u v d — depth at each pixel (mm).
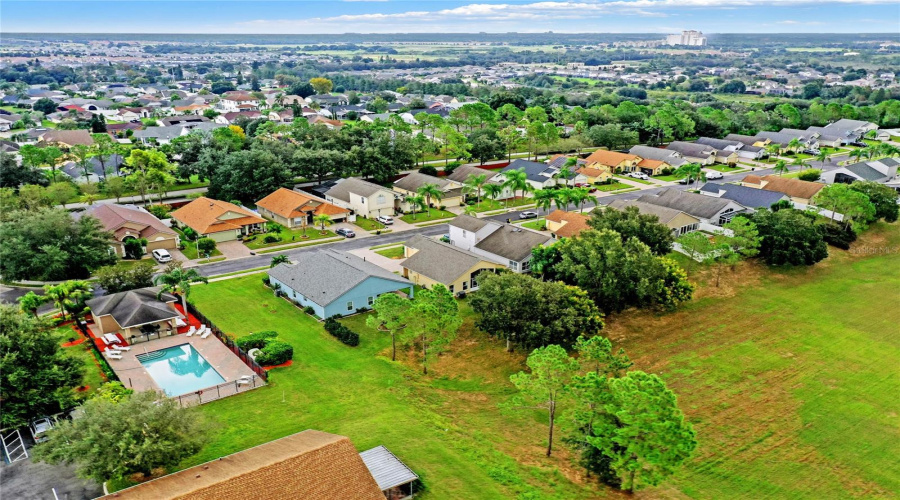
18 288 76875
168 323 66062
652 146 180750
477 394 54875
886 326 69812
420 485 40625
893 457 47219
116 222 90000
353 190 114125
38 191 102938
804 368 60281
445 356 62031
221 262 88250
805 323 70312
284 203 107438
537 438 47781
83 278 80250
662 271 68062
